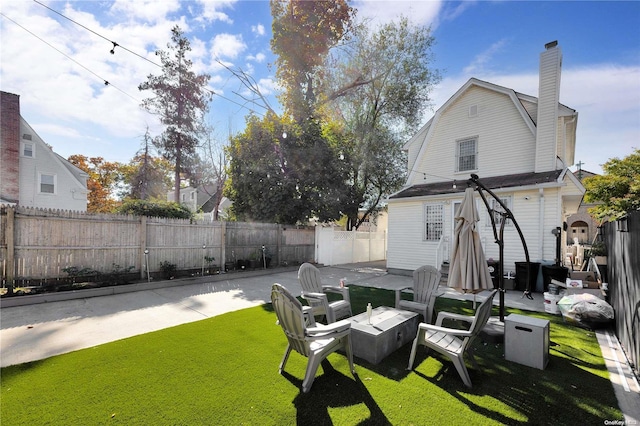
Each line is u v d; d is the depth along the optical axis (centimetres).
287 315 312
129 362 355
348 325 337
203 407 269
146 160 2456
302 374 334
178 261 916
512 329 377
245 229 1122
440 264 1012
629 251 396
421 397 293
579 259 1425
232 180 1379
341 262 1526
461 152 1184
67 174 1767
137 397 283
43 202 1677
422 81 1684
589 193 1100
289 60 1534
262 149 1301
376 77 1692
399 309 520
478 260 443
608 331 489
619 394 302
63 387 298
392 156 1786
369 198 1958
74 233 720
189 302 648
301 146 1342
